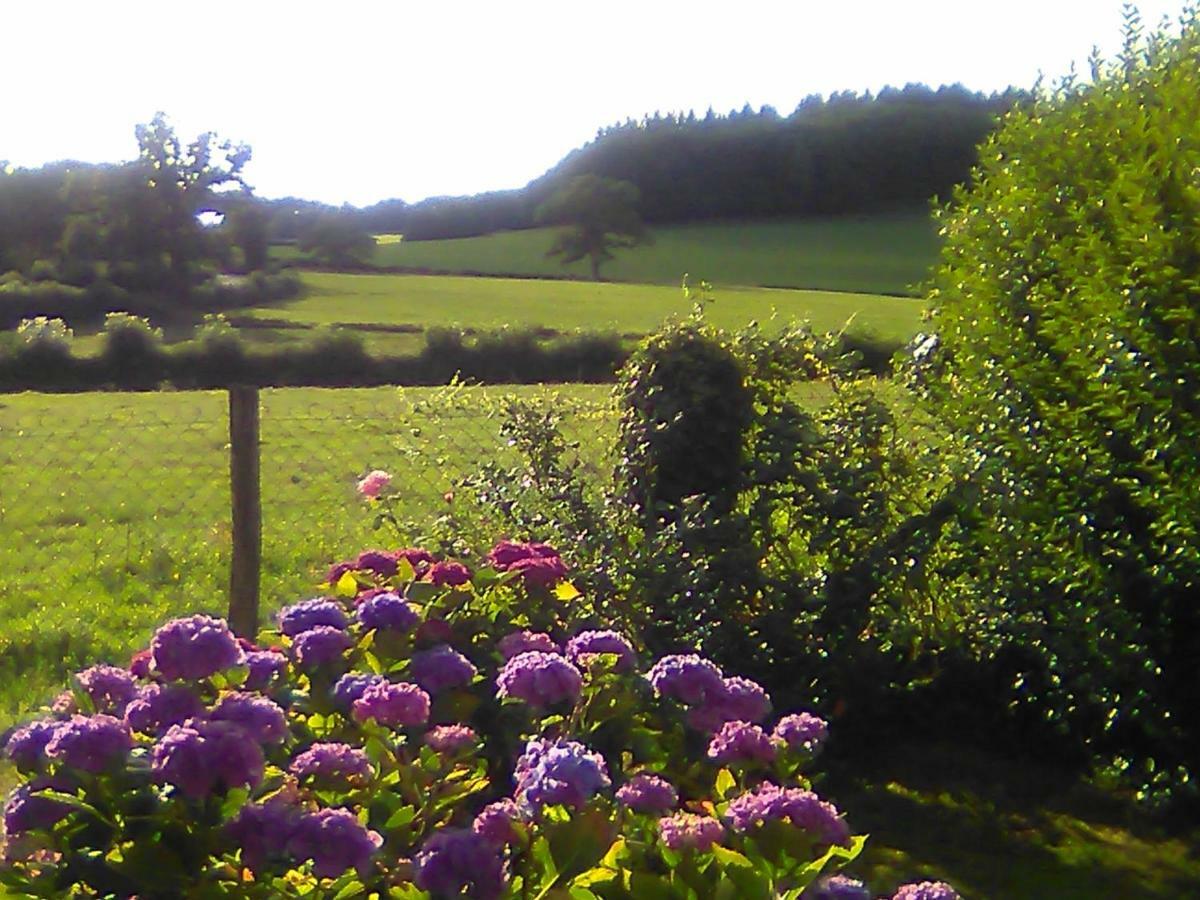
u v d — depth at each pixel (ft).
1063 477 15.48
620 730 9.86
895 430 17.63
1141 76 16.87
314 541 26.66
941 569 16.94
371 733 8.94
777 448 16.89
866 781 16.08
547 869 7.59
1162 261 13.76
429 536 17.56
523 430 17.51
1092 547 15.07
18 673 18.99
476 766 9.75
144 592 24.11
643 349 17.54
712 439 16.84
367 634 10.25
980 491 16.19
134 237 176.55
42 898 7.74
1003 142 18.16
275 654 10.09
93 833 7.73
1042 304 15.48
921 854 14.23
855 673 16.42
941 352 17.98
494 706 10.24
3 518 31.32
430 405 20.33
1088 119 16.57
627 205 207.41
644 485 17.01
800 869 7.70
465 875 7.45
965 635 17.33
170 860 7.60
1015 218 16.72
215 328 81.82
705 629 15.65
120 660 19.51
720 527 16.07
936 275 18.80
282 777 8.42
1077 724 16.56
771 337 18.01
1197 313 13.65
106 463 38.93
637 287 174.19
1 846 8.56
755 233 219.82
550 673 9.45
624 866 7.77
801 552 16.85
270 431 37.58
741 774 9.12
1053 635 15.69
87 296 149.48
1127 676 15.06
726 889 7.44
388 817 8.43
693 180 230.07
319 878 7.59
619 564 15.81
